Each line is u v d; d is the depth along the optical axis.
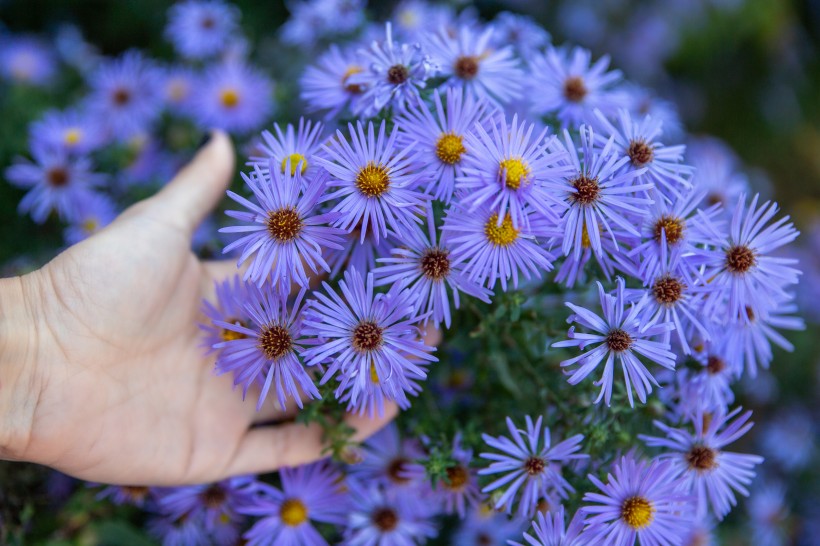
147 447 0.28
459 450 0.29
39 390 0.26
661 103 0.41
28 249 0.41
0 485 0.31
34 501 0.32
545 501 0.28
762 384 0.48
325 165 0.24
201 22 0.44
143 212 0.29
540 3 0.58
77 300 0.27
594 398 0.26
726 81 0.71
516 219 0.24
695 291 0.26
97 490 0.32
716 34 0.66
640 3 0.62
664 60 0.66
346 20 0.39
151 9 0.53
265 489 0.30
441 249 0.25
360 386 0.24
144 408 0.28
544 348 0.28
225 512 0.31
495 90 0.29
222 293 0.27
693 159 0.44
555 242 0.26
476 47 0.30
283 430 0.30
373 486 0.31
